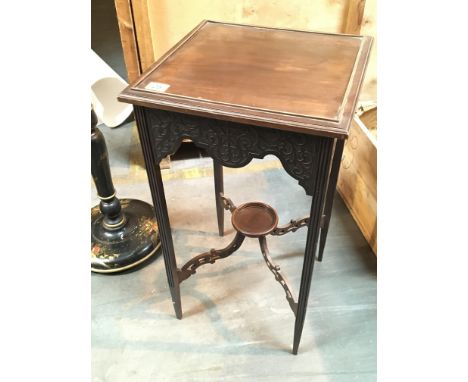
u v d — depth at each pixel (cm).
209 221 152
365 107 162
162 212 93
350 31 154
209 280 130
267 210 109
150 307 122
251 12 150
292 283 128
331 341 112
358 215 145
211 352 111
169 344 113
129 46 151
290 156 73
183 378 105
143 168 177
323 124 66
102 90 175
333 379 104
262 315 119
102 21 321
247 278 130
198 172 174
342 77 79
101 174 123
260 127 71
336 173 112
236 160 78
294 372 106
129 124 205
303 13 152
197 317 119
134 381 105
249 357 109
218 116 70
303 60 85
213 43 92
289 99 73
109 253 131
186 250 140
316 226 81
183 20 149
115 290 127
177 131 78
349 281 129
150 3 143
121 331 116
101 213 142
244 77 79
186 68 83
